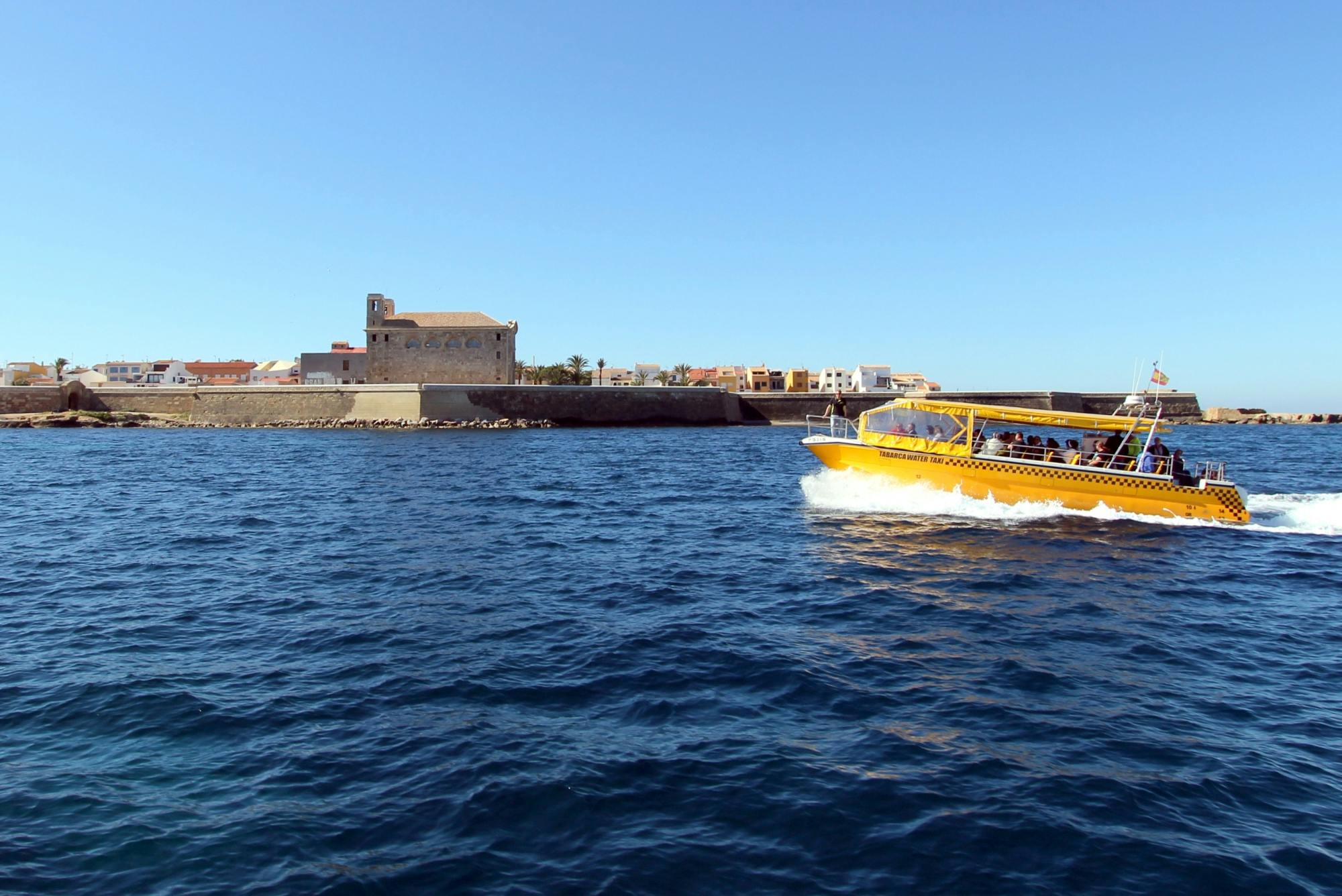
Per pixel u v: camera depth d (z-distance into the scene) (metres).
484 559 17.77
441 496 29.30
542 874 6.23
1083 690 10.03
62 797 7.29
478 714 9.19
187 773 7.77
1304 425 121.06
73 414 93.25
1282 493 29.75
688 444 62.56
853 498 25.03
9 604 13.98
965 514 23.00
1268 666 11.02
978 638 12.03
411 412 84.94
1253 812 7.20
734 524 22.34
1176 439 70.88
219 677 10.35
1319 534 20.75
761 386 152.38
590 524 22.69
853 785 7.60
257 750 8.25
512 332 99.56
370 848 6.55
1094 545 18.94
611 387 93.69
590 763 7.98
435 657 11.08
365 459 46.91
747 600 14.23
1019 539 19.62
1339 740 8.67
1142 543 19.20
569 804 7.20
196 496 29.52
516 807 7.16
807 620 12.95
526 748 8.31
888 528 21.00
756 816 7.06
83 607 13.79
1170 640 12.04
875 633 12.27
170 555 18.25
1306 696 9.91
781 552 18.45
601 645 11.59
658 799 7.32
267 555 18.30
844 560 17.48
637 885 6.09
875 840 6.72
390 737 8.56
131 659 11.02
